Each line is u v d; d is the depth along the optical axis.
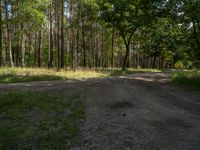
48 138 6.92
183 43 22.08
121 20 34.53
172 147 6.07
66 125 7.78
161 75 25.59
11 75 20.55
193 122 8.05
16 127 7.86
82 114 8.80
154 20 21.31
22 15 29.88
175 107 9.99
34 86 15.54
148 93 12.88
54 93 12.78
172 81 19.02
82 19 38.81
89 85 15.52
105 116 8.42
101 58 62.59
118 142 6.32
